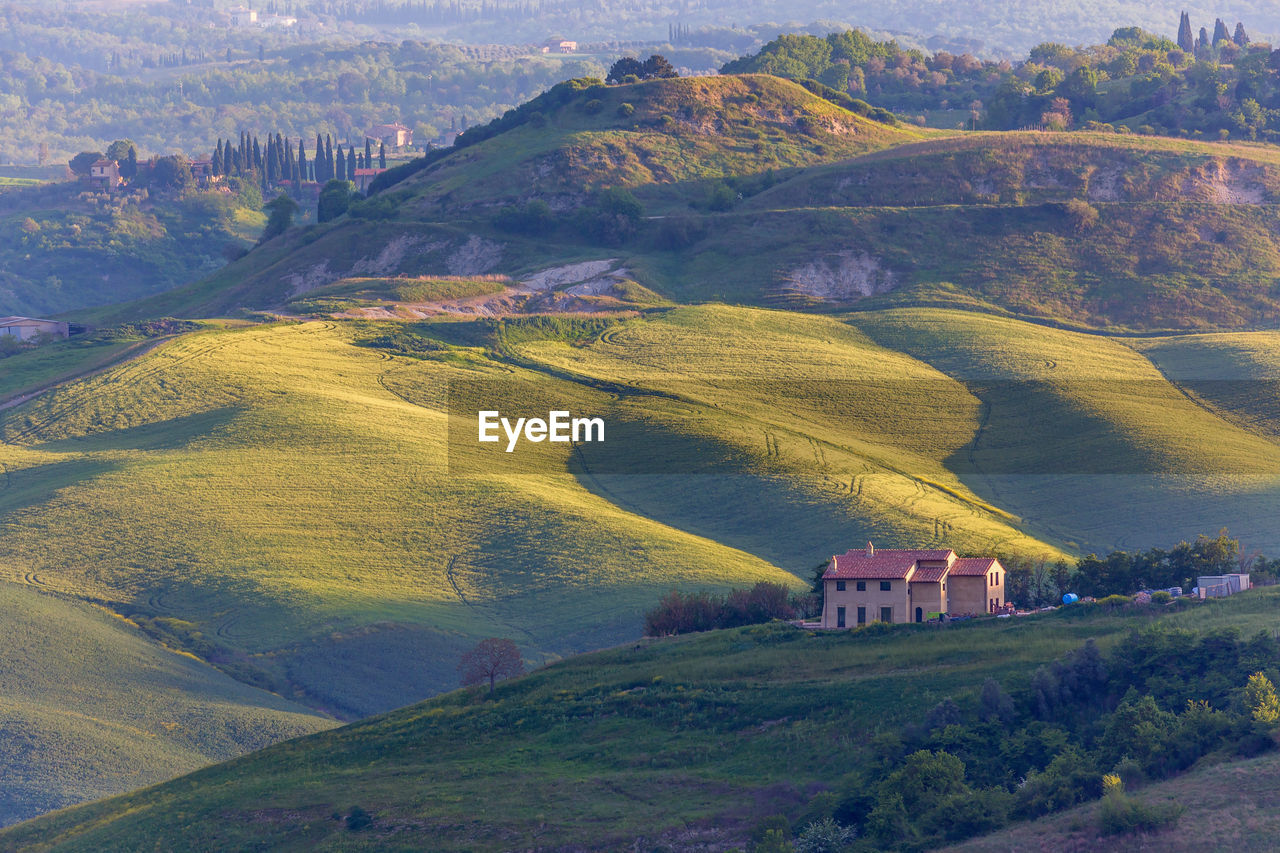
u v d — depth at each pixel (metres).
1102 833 144.50
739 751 185.88
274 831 179.25
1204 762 157.38
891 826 154.62
